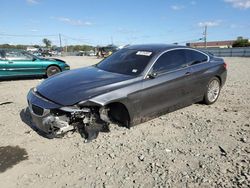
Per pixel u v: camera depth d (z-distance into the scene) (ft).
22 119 17.85
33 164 12.18
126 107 15.14
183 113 19.27
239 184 10.53
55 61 38.34
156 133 15.53
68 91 14.42
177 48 18.97
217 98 22.53
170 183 10.66
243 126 16.81
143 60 17.10
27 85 32.09
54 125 14.02
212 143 14.30
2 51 34.91
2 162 12.30
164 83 16.85
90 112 14.19
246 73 44.37
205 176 11.12
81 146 13.80
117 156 12.82
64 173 11.45
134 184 10.61
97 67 18.90
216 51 152.97
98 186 10.52
